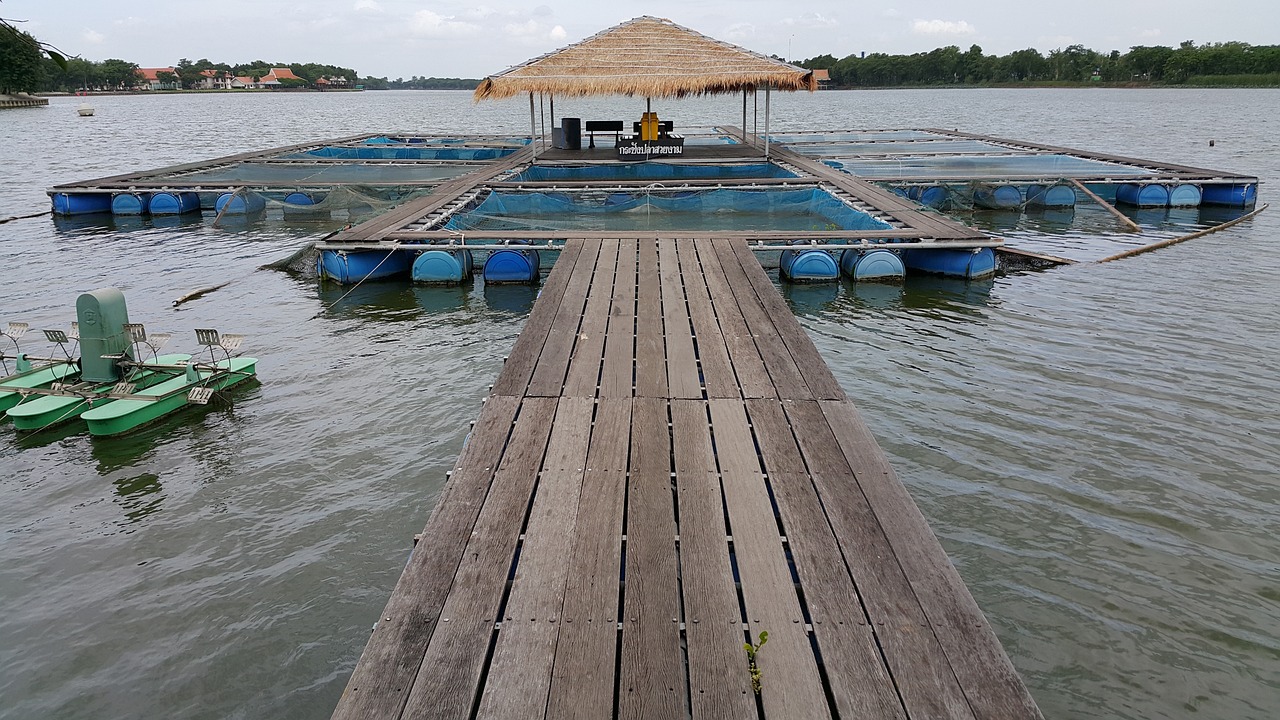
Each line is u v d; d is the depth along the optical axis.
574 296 9.62
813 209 17.45
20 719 4.70
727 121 62.94
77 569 6.01
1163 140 40.41
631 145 22.62
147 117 84.06
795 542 4.55
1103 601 5.59
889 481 5.24
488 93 19.75
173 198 20.77
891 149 27.23
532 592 4.08
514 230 15.44
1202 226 18.41
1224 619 5.41
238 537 6.40
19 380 8.94
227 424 8.36
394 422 8.37
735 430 5.98
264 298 13.09
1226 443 7.73
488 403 6.46
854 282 13.48
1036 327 11.16
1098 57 143.88
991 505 6.73
